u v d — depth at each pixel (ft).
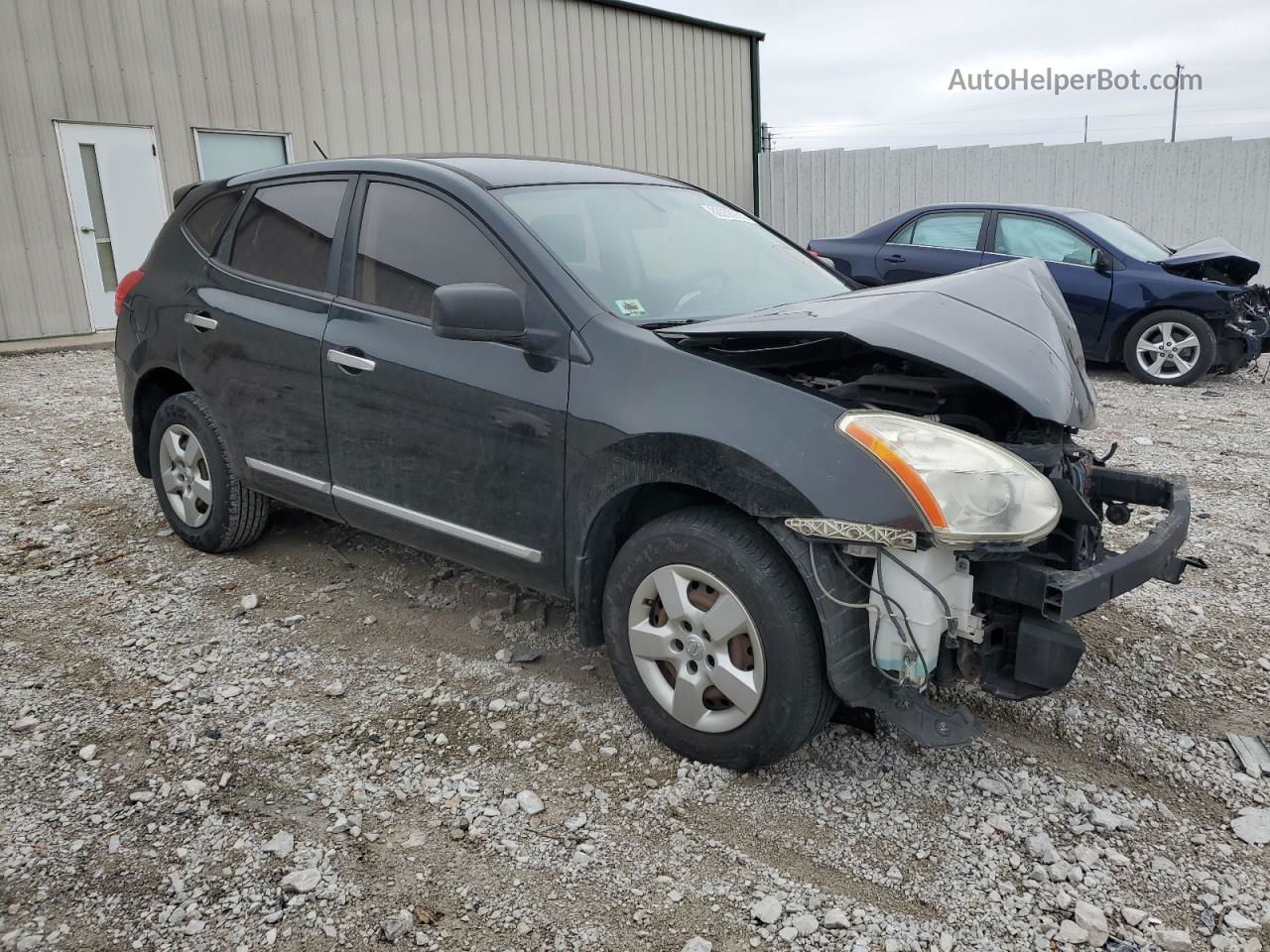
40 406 25.03
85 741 9.71
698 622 8.95
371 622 12.48
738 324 9.19
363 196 12.02
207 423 13.79
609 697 10.66
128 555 14.62
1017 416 9.60
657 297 10.55
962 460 7.95
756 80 62.03
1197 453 20.88
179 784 9.02
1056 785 9.13
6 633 12.07
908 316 9.05
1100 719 10.27
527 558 10.20
